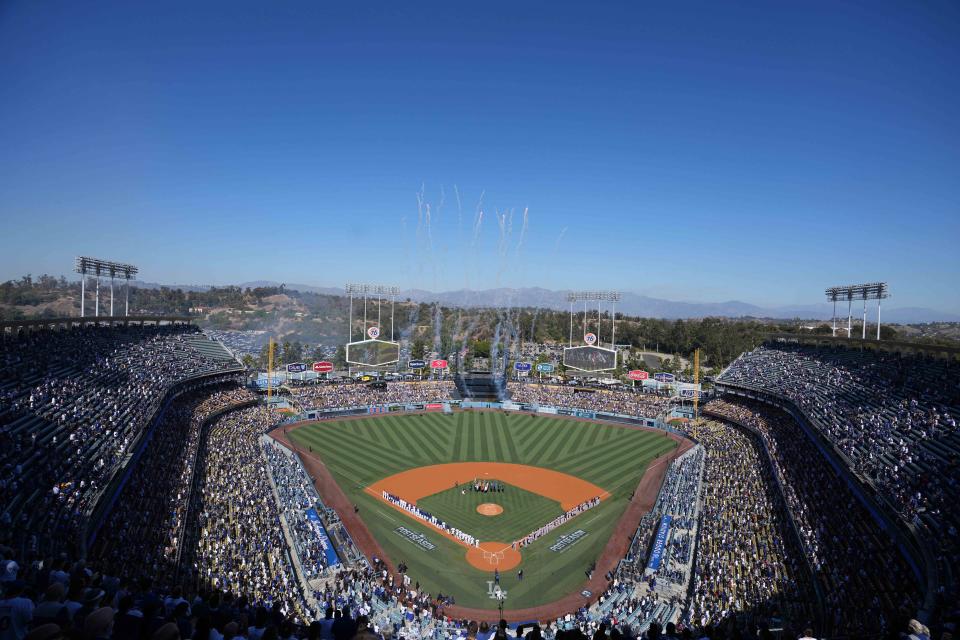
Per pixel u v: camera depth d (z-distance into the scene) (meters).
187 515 39.97
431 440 77.50
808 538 37.38
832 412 57.97
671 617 32.56
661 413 89.62
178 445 54.41
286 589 33.19
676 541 42.81
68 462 36.06
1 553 18.59
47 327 68.50
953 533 29.84
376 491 56.50
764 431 68.06
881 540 34.03
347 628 12.54
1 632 9.45
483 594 37.84
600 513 52.00
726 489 51.44
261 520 42.81
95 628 8.22
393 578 39.22
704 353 159.12
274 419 80.12
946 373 56.00
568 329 190.62
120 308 194.25
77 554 26.14
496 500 55.00
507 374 122.75
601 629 12.63
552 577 40.22
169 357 75.12
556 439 79.19
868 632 24.66
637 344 186.25
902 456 42.31
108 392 51.97
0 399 40.59
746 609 30.91
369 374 112.94
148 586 17.47
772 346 100.69
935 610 21.67
